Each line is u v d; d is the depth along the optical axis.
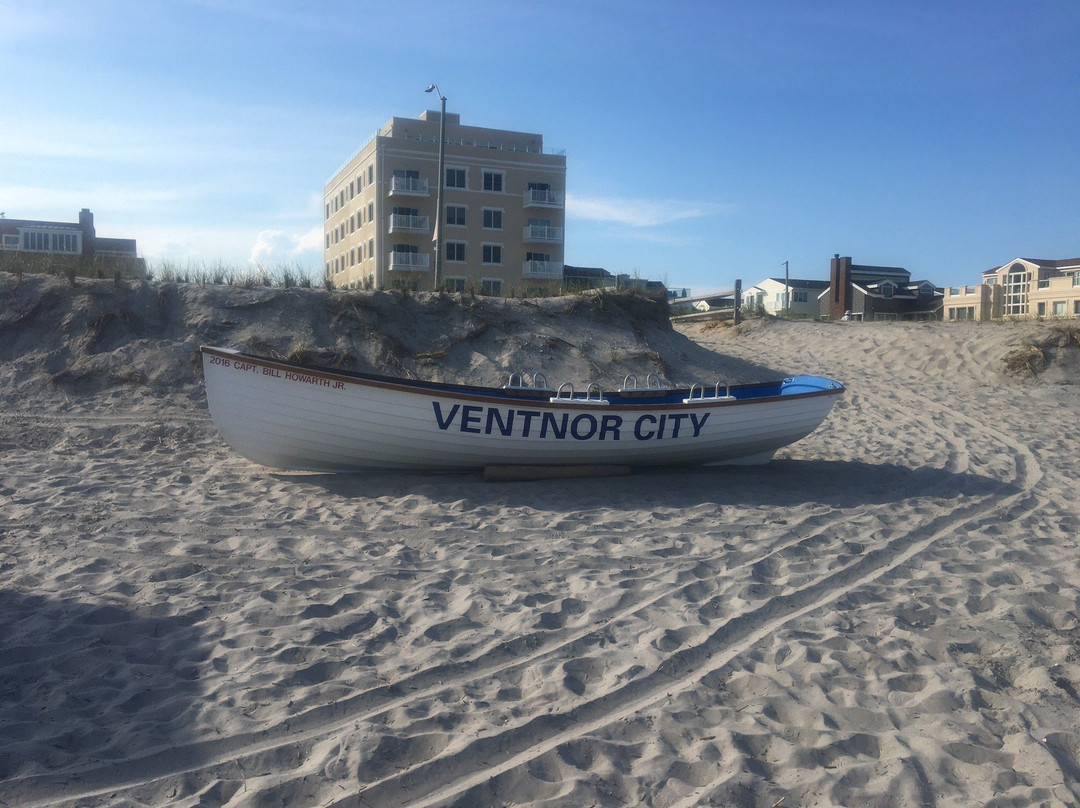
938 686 4.22
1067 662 4.57
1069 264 60.88
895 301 66.56
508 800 3.29
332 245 76.31
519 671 4.41
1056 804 3.24
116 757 3.50
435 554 6.38
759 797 3.30
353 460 8.66
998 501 8.48
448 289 17.31
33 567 5.76
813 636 4.88
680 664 4.50
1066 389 16.55
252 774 3.43
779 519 7.51
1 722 3.74
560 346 15.73
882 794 3.32
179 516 7.15
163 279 15.34
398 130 63.75
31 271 15.02
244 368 8.15
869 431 12.91
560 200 64.69
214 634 4.77
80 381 12.26
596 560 6.25
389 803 3.24
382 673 4.35
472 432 8.48
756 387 10.44
